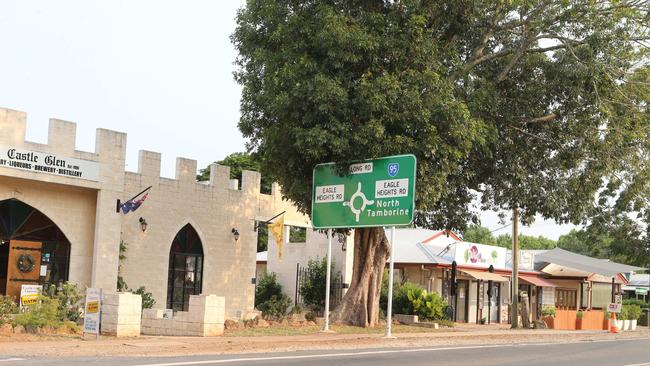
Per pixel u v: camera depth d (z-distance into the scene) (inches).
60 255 995.9
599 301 2050.9
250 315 1099.3
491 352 740.0
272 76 895.7
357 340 780.6
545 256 1924.2
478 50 1010.7
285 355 610.9
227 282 1203.9
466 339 912.3
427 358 637.3
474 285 1595.7
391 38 868.0
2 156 897.5
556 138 1075.3
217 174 1198.9
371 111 844.0
